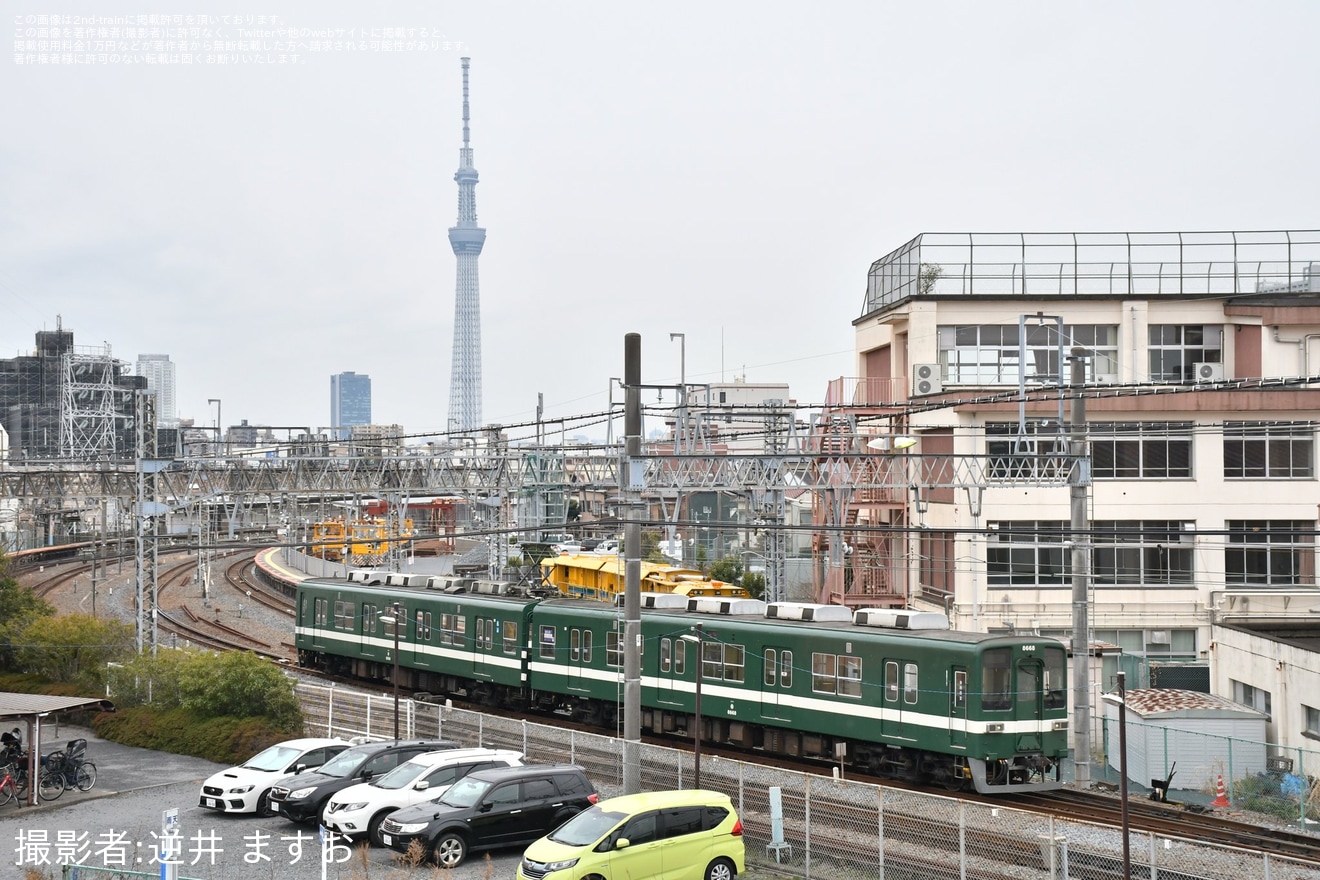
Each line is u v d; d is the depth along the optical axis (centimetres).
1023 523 4212
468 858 2128
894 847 2073
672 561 6825
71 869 1967
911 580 4675
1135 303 4500
